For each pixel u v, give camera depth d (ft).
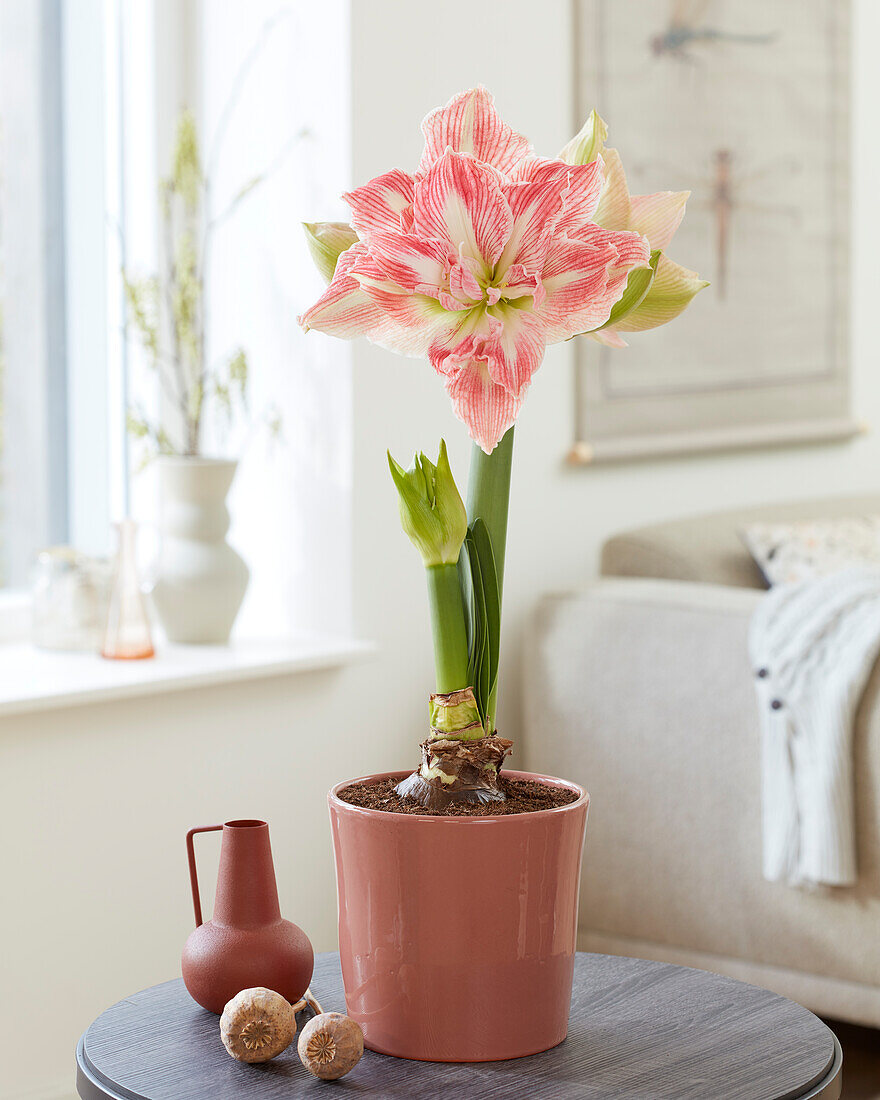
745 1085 3.38
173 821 6.98
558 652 7.85
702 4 9.39
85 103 8.04
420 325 3.25
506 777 3.89
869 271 10.96
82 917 6.66
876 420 11.06
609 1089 3.34
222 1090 3.36
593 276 3.19
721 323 9.68
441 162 3.12
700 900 7.29
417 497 3.50
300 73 7.58
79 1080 3.60
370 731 7.79
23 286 7.88
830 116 10.37
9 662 7.04
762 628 7.03
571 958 3.64
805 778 6.73
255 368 8.00
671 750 7.39
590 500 8.92
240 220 7.99
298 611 7.90
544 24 8.39
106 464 8.22
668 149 9.23
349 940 3.59
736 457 9.96
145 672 6.79
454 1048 3.49
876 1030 7.97
